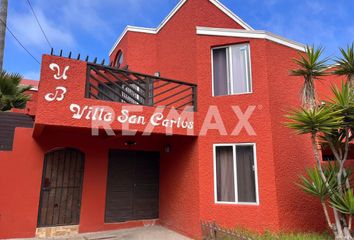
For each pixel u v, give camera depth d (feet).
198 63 26.12
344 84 20.11
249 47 25.46
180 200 26.08
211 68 26.03
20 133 24.29
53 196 24.97
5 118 26.25
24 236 23.08
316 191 19.15
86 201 26.13
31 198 23.76
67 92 19.06
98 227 26.20
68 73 19.34
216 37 26.32
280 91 24.93
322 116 18.13
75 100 19.26
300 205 23.49
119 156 28.81
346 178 19.62
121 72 22.90
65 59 19.40
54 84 18.74
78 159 26.73
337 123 18.15
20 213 23.21
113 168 28.25
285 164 23.53
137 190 28.99
